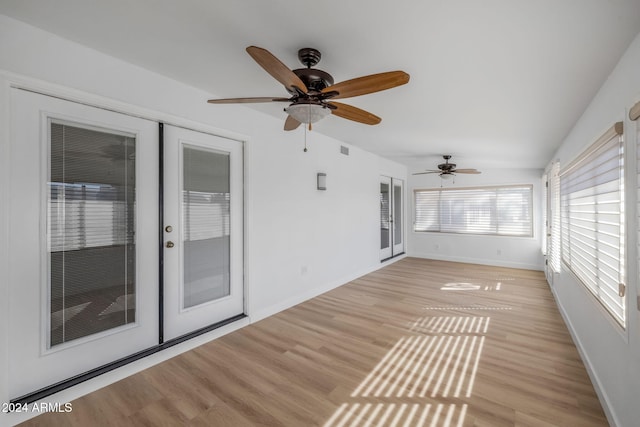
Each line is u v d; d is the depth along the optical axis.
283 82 1.67
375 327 3.18
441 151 4.99
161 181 2.47
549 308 3.77
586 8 1.37
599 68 1.91
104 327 2.20
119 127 2.23
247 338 2.90
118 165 2.25
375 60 1.97
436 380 2.22
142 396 2.03
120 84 2.18
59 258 1.98
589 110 2.50
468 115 3.01
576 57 1.81
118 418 1.82
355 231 5.21
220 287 3.03
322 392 2.09
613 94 1.89
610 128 1.82
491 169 6.46
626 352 1.60
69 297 2.02
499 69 2.03
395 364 2.45
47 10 1.62
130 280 2.33
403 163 6.81
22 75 1.76
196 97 2.68
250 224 3.23
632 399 1.52
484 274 5.60
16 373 1.81
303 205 3.99
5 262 1.73
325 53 1.90
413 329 3.13
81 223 2.07
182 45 1.94
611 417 1.75
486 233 6.57
